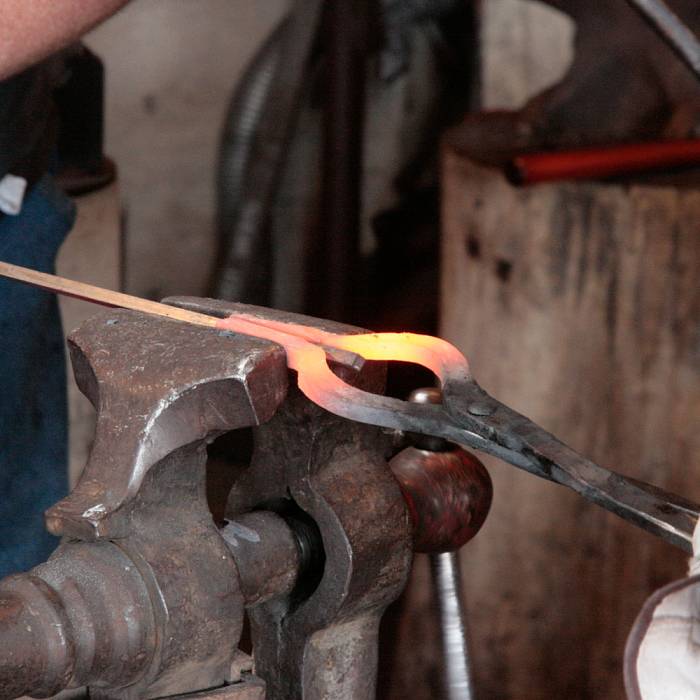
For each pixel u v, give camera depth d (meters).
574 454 0.90
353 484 1.04
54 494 1.86
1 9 1.27
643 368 2.29
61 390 1.88
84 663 0.89
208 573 0.94
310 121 3.94
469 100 4.11
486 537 2.50
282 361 0.96
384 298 3.95
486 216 2.43
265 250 4.00
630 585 2.36
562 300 2.36
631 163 2.30
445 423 0.95
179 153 3.86
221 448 3.05
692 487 2.29
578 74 2.52
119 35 3.66
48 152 1.75
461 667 1.29
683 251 2.21
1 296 1.66
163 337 0.99
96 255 2.46
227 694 0.97
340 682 1.09
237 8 3.79
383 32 3.84
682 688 0.79
